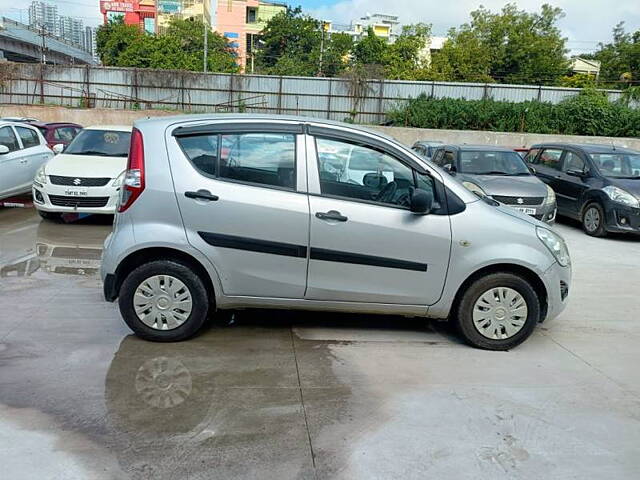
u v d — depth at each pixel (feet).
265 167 13.87
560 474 9.34
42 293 17.87
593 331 16.42
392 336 15.25
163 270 13.75
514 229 14.25
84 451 9.49
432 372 13.08
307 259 13.79
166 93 115.75
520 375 13.10
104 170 28.32
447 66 160.76
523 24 169.17
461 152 35.09
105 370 12.51
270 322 15.92
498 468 9.43
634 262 26.14
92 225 29.17
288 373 12.74
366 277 13.98
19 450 9.45
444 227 13.98
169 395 11.50
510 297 14.34
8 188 31.09
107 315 16.03
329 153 14.01
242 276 13.84
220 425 10.44
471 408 11.43
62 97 115.34
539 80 168.35
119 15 209.77
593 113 107.86
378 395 11.85
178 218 13.58
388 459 9.57
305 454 9.64
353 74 115.44
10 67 113.09
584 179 34.17
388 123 114.62
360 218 13.76
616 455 9.95
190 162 13.74
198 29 173.06
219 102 116.26
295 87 115.65
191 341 14.34
